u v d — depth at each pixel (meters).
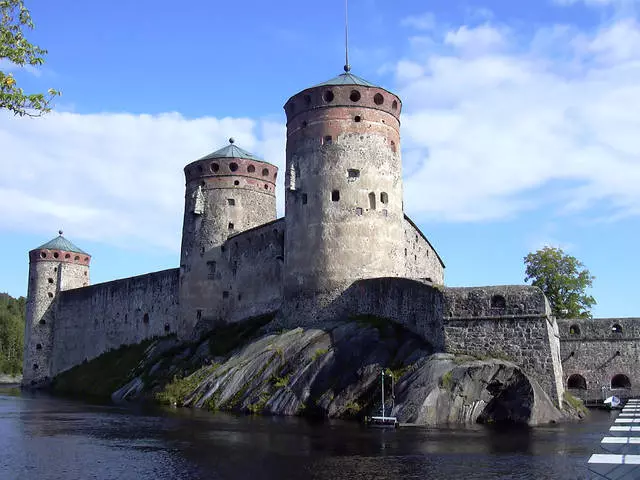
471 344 40.06
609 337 55.44
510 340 39.62
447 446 28.94
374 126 53.28
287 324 52.44
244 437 32.47
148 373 64.19
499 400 37.31
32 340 95.88
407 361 40.94
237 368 49.00
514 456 26.42
